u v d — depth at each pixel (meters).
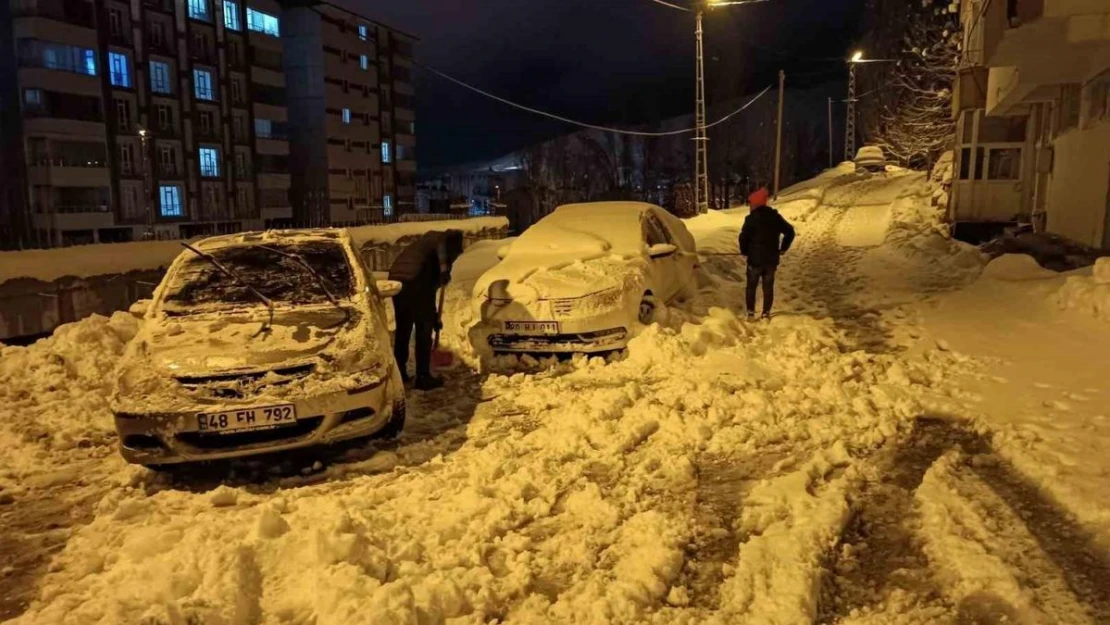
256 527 4.04
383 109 69.88
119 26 45.19
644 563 3.79
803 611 3.36
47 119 41.22
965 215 19.50
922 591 3.54
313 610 3.43
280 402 5.14
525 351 8.26
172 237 48.22
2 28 40.88
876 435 5.50
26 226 39.38
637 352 7.92
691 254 11.40
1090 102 13.21
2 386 7.37
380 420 5.59
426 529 4.25
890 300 11.12
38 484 5.32
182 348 5.55
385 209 70.88
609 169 78.25
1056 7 9.97
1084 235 13.30
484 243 20.12
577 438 5.57
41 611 3.57
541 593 3.67
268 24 57.28
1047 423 5.46
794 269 15.27
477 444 5.80
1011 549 3.78
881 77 50.94
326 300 6.23
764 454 5.36
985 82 18.72
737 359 7.53
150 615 3.25
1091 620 3.18
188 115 49.94
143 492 5.12
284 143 58.81
